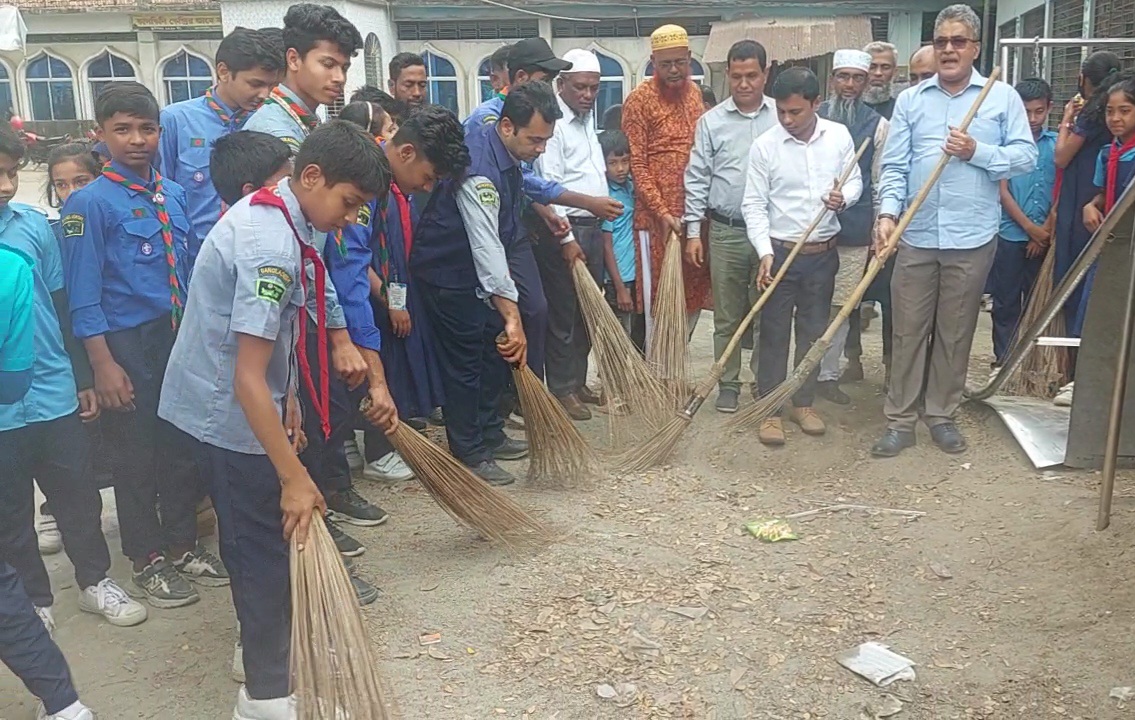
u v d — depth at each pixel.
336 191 2.51
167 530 3.68
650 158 5.54
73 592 3.66
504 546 3.85
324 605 2.43
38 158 18.59
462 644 3.20
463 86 16.84
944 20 4.54
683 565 3.72
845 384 6.07
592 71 5.24
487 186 4.15
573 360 5.57
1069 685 2.93
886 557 3.77
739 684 2.98
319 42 3.54
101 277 3.38
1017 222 5.82
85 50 18.47
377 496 4.50
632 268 5.78
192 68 18.39
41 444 3.22
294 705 2.69
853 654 3.11
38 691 2.73
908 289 4.66
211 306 2.55
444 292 4.28
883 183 4.77
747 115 5.25
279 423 2.46
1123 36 8.00
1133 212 3.98
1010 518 4.03
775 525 4.01
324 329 2.90
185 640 3.32
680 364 5.35
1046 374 5.40
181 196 3.65
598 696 2.92
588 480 4.51
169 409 2.70
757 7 15.09
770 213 5.12
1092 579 3.48
